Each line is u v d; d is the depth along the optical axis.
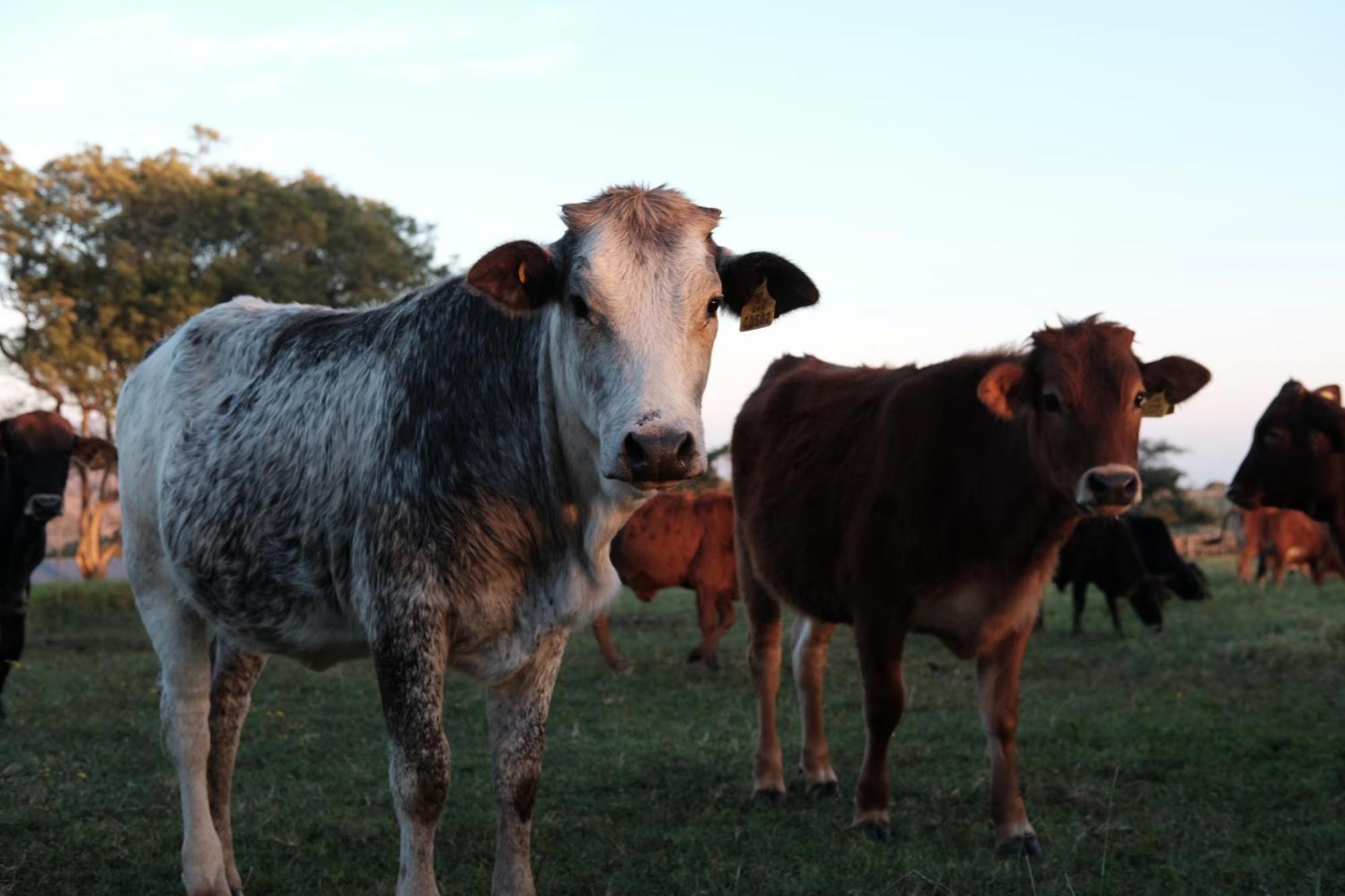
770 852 5.39
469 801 6.25
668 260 3.81
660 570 11.46
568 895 4.83
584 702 9.33
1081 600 14.41
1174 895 4.75
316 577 4.23
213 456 4.52
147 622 4.91
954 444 5.66
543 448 4.09
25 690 9.70
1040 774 6.76
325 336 4.59
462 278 4.36
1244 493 7.61
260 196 33.00
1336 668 10.75
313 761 7.25
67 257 31.61
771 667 6.74
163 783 6.43
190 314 30.58
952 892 4.70
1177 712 8.44
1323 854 5.16
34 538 9.25
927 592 5.71
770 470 6.75
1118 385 5.24
